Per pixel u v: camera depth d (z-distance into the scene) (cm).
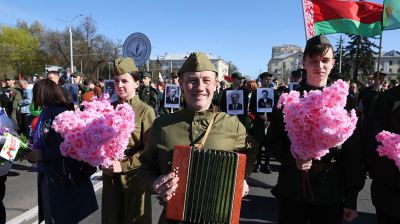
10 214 517
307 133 213
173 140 223
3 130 348
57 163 307
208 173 194
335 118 199
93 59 5862
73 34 5706
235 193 194
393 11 575
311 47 262
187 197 195
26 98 1076
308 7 617
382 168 241
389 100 248
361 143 254
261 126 777
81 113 270
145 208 336
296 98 220
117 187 331
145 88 957
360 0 631
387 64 10238
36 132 317
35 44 6128
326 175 255
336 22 619
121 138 264
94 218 502
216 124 225
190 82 224
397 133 240
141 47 841
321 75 265
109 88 635
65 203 316
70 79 1833
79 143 259
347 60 4078
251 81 868
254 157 241
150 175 229
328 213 261
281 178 271
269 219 503
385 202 245
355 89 1080
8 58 6116
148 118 337
